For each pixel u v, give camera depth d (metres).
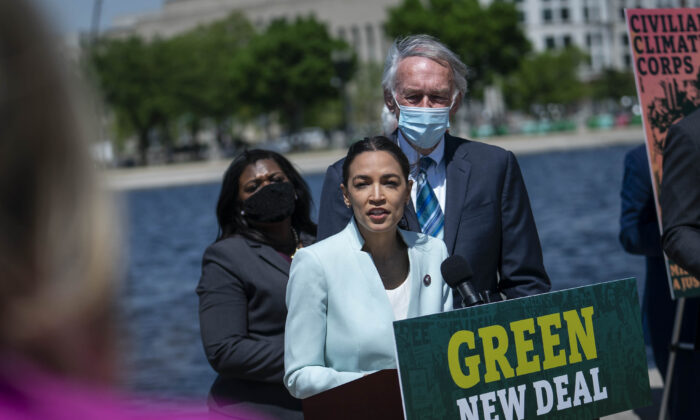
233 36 120.00
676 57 6.00
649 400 3.77
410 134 4.92
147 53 103.50
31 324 0.82
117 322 0.86
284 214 5.25
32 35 0.81
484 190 4.95
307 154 88.94
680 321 5.89
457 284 3.80
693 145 4.81
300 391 3.93
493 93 138.12
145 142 108.31
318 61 104.25
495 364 3.38
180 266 26.64
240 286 5.18
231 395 5.10
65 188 0.83
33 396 0.83
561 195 40.16
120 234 0.86
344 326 3.94
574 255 23.80
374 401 3.54
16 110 0.81
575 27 176.12
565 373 3.55
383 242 4.04
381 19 171.62
